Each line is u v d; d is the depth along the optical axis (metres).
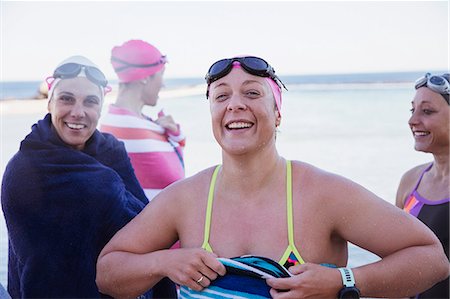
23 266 2.29
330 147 8.66
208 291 1.82
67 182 2.34
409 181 3.06
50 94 2.42
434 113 2.74
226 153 1.92
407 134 9.73
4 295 2.10
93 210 2.35
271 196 1.91
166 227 2.06
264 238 1.86
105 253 2.08
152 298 2.61
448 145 2.74
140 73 3.04
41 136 2.42
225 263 1.78
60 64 2.42
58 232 2.30
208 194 1.99
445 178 2.74
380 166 6.90
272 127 1.89
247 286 1.76
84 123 2.44
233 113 1.83
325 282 1.72
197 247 1.92
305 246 1.84
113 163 2.63
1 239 4.12
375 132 10.12
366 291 1.77
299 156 7.93
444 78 2.76
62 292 2.28
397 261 1.79
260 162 1.90
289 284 1.69
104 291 2.09
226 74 1.87
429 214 2.73
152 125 3.12
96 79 2.45
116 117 3.06
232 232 1.89
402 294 1.81
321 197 1.88
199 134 7.31
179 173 3.17
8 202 2.32
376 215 1.84
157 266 1.90
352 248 4.52
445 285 2.56
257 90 1.85
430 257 1.80
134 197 2.61
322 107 13.23
